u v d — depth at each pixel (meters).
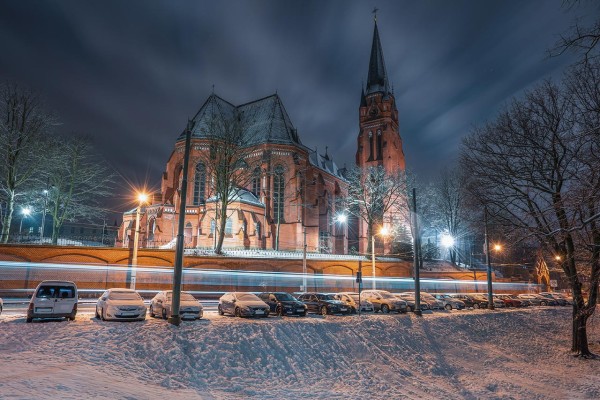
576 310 25.77
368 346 21.03
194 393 12.77
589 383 20.61
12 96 41.97
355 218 88.06
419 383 18.44
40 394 9.30
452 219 70.38
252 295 24.00
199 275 41.28
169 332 16.69
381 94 94.75
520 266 74.38
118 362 13.88
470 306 40.44
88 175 51.19
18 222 67.00
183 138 69.12
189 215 64.75
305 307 25.17
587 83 18.30
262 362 16.58
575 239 22.06
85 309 25.86
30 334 15.59
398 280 55.59
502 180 24.05
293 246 67.88
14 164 41.69
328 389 15.80
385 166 89.38
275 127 74.81
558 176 21.45
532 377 21.56
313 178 74.44
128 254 39.19
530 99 23.14
